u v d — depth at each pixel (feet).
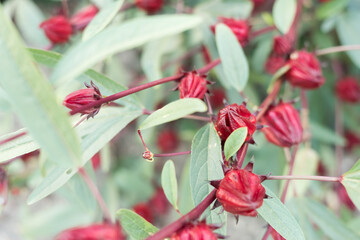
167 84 2.27
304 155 1.85
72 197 2.03
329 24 2.08
